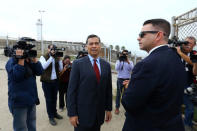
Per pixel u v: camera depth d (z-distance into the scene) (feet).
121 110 14.16
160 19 4.53
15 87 7.13
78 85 6.45
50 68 10.78
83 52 12.28
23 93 7.29
